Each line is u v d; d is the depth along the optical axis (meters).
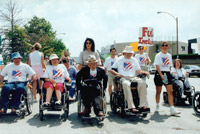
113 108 5.74
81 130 4.14
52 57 5.32
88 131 4.07
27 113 5.60
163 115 5.37
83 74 5.14
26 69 5.47
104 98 4.79
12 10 22.30
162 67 5.60
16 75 5.23
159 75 5.62
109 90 7.59
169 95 5.45
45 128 4.27
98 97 4.82
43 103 4.75
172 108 5.36
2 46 22.86
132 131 4.07
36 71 7.25
